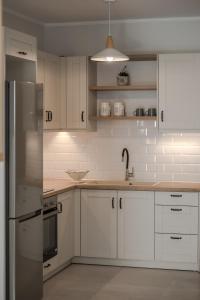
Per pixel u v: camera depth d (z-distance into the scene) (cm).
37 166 342
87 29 478
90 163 481
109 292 371
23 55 360
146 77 467
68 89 459
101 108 464
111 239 439
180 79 439
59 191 407
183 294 366
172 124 442
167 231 427
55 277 408
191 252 423
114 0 396
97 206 440
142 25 467
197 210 420
